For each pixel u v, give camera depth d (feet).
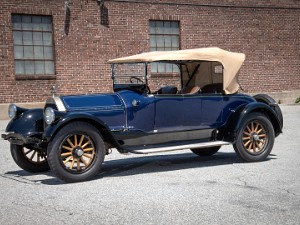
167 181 21.54
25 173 24.81
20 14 52.16
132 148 23.73
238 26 64.90
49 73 54.19
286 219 15.57
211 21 63.10
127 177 22.72
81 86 55.57
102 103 23.04
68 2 54.24
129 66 25.18
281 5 67.72
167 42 61.05
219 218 15.75
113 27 57.11
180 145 24.66
